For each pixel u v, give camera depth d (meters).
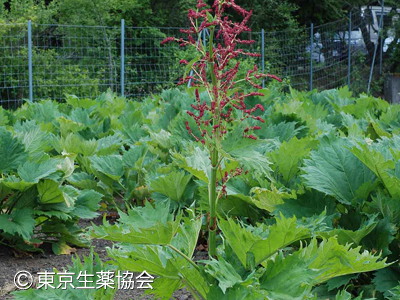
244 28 2.68
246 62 16.31
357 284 3.65
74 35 18.58
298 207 3.77
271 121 6.32
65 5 19.47
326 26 22.36
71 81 16.05
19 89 16.09
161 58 19.02
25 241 4.96
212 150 2.78
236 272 2.73
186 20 22.05
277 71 19.88
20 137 5.36
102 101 9.52
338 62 21.59
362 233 3.40
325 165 3.89
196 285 2.82
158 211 2.79
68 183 6.57
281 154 4.54
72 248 5.13
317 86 21.38
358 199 3.73
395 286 3.41
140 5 21.03
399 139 4.57
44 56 16.36
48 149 5.65
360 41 24.17
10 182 4.62
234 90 2.70
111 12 21.69
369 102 8.27
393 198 3.63
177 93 9.28
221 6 2.67
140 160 6.00
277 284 2.63
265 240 2.72
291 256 2.66
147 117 8.26
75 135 6.58
